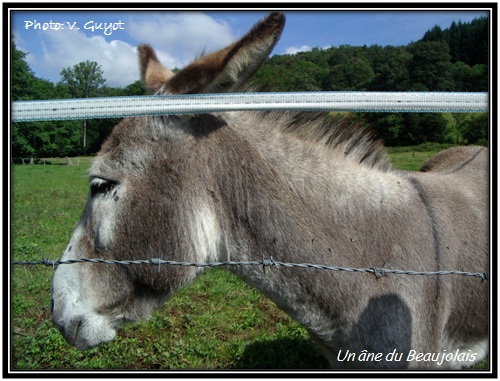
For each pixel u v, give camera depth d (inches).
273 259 90.8
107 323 92.7
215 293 212.4
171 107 80.9
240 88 85.6
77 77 2249.0
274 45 78.0
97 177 89.3
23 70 1712.6
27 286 212.1
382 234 95.0
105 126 1971.0
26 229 329.7
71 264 91.4
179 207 88.4
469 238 108.7
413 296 93.0
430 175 121.2
